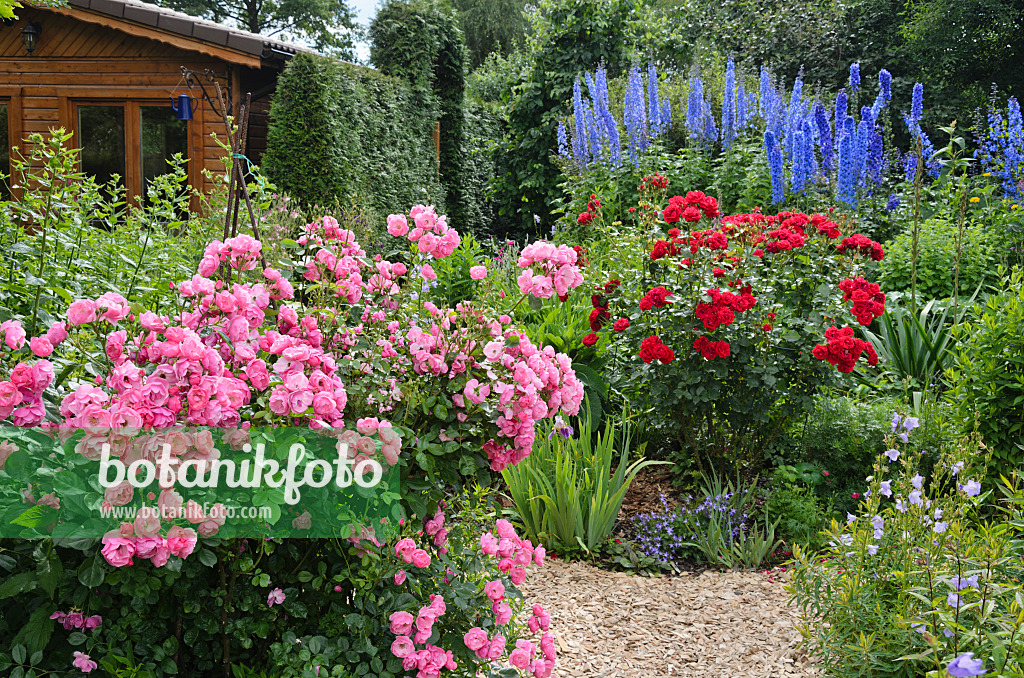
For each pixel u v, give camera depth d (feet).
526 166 42.16
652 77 29.94
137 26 29.60
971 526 9.84
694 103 29.68
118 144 32.19
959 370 13.62
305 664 5.61
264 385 5.60
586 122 29.84
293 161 27.22
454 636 6.49
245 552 5.65
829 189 24.99
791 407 13.55
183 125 31.99
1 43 31.68
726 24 51.13
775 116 28.25
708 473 14.23
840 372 12.95
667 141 32.55
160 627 5.59
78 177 10.63
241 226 11.78
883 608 7.77
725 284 13.07
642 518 12.75
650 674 8.92
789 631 9.73
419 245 7.79
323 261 7.20
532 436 6.66
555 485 12.55
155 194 13.12
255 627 5.66
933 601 6.37
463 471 6.21
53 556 5.05
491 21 87.30
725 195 27.45
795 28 49.21
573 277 7.59
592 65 41.27
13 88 31.73
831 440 13.55
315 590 6.09
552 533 12.34
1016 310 12.07
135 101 31.71
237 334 5.80
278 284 6.66
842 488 13.47
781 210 25.23
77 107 32.01
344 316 6.90
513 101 42.45
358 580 5.72
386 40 36.94
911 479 8.66
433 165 40.60
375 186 32.17
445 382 6.63
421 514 6.06
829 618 8.25
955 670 5.08
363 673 5.75
